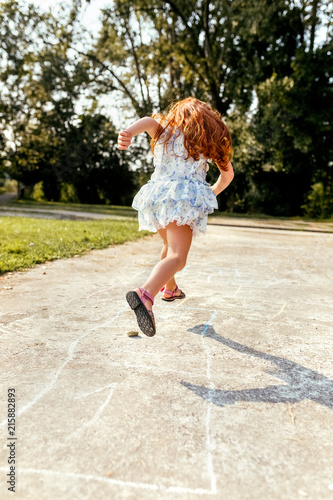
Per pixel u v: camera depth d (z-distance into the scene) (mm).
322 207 22688
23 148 33406
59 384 2104
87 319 3168
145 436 1690
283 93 20516
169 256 2375
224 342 2818
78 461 1522
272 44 22141
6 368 2268
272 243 9070
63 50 21906
